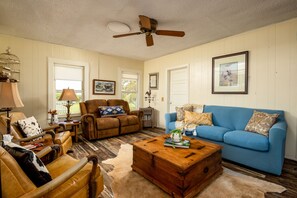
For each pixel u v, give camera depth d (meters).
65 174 1.04
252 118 2.58
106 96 4.68
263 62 2.81
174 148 1.92
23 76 3.42
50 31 3.04
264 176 2.01
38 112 3.62
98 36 3.27
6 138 1.63
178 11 2.28
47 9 2.26
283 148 2.05
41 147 1.84
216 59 3.46
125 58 5.06
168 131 3.38
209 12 2.31
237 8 2.20
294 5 2.12
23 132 2.16
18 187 0.88
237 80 3.13
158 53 4.53
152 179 1.82
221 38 3.35
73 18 2.52
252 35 2.94
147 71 5.38
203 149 1.89
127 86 5.21
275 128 2.03
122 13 2.35
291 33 2.52
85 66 4.26
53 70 3.80
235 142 2.32
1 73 2.75
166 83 4.70
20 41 3.37
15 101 1.76
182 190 1.49
